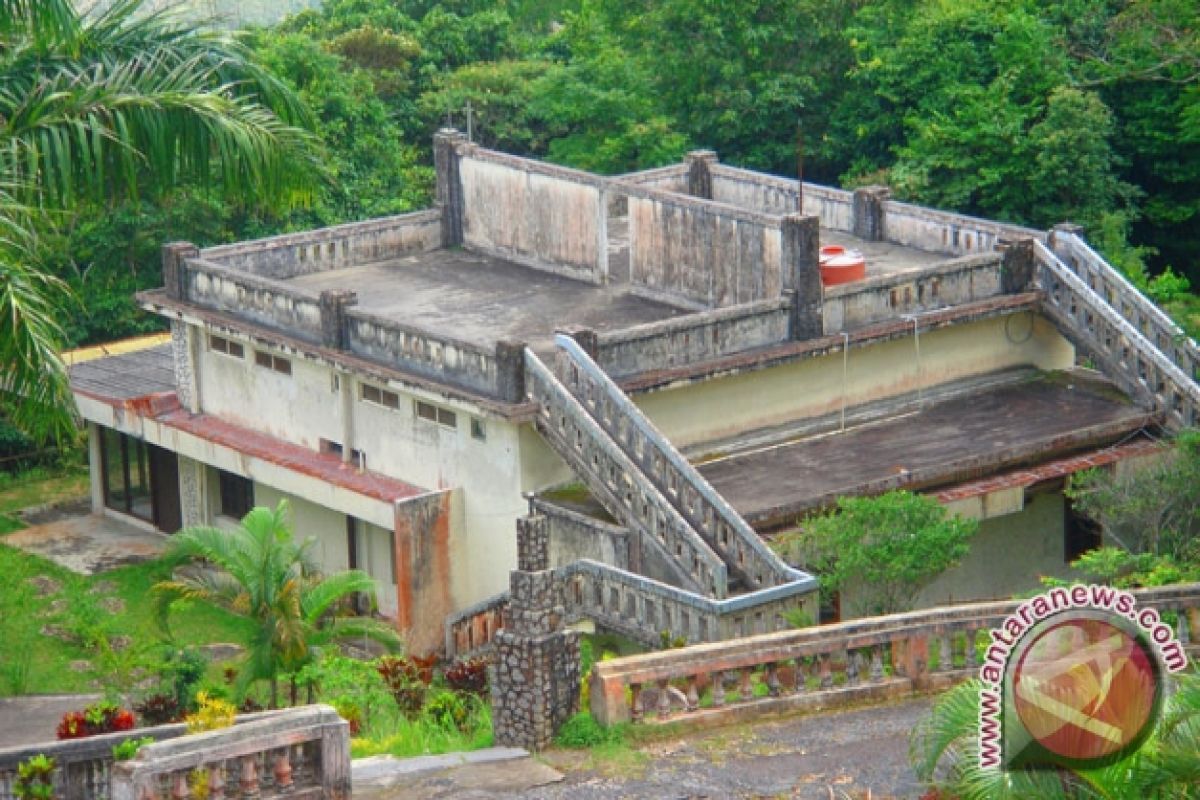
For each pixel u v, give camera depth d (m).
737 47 74.44
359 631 41.09
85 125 36.47
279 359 52.06
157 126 37.16
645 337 46.34
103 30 38.53
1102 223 66.88
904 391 50.59
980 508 46.44
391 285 55.09
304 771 27.05
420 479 48.94
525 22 95.31
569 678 30.16
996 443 47.94
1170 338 50.28
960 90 69.19
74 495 60.38
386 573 51.16
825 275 49.97
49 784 27.88
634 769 28.88
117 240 64.19
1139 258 67.75
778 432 48.81
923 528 40.12
